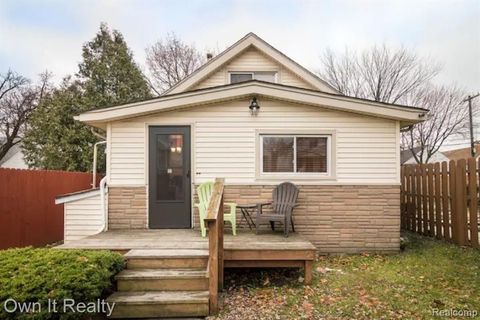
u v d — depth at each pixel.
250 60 9.59
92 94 15.05
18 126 23.98
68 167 14.13
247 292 4.58
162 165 6.73
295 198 6.31
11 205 6.93
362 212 6.70
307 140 6.80
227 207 6.70
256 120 6.76
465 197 6.27
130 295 4.03
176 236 5.86
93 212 6.70
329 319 3.64
